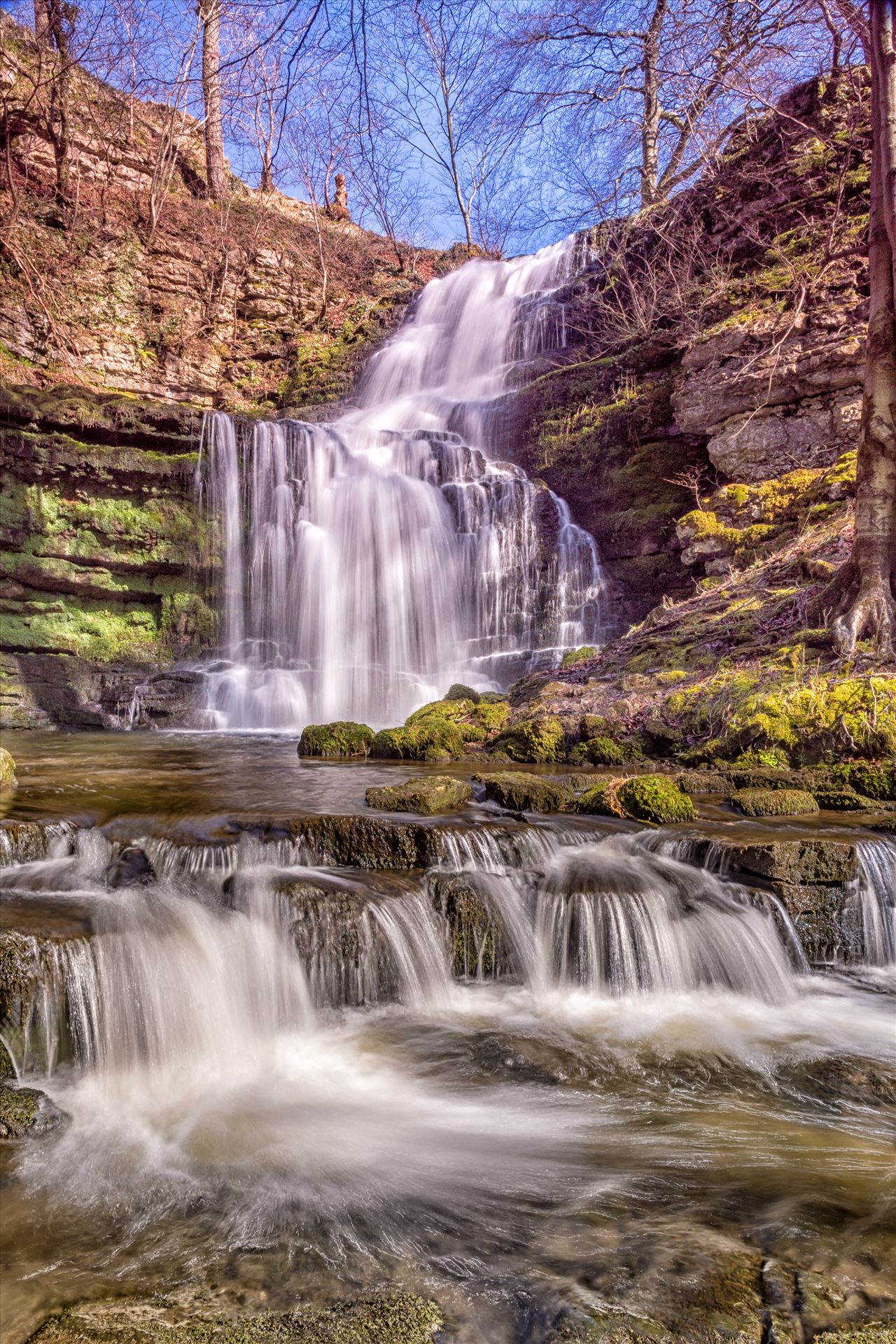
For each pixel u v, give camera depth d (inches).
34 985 168.6
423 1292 112.3
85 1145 150.6
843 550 451.5
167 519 650.8
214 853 231.6
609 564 655.8
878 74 386.0
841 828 279.3
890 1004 229.9
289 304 1053.2
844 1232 126.0
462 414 810.8
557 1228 127.4
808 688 362.3
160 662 654.5
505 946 232.8
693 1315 106.7
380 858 246.8
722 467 588.7
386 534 674.2
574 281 879.1
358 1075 183.2
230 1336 103.4
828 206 610.5
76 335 828.6
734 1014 221.9
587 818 294.0
